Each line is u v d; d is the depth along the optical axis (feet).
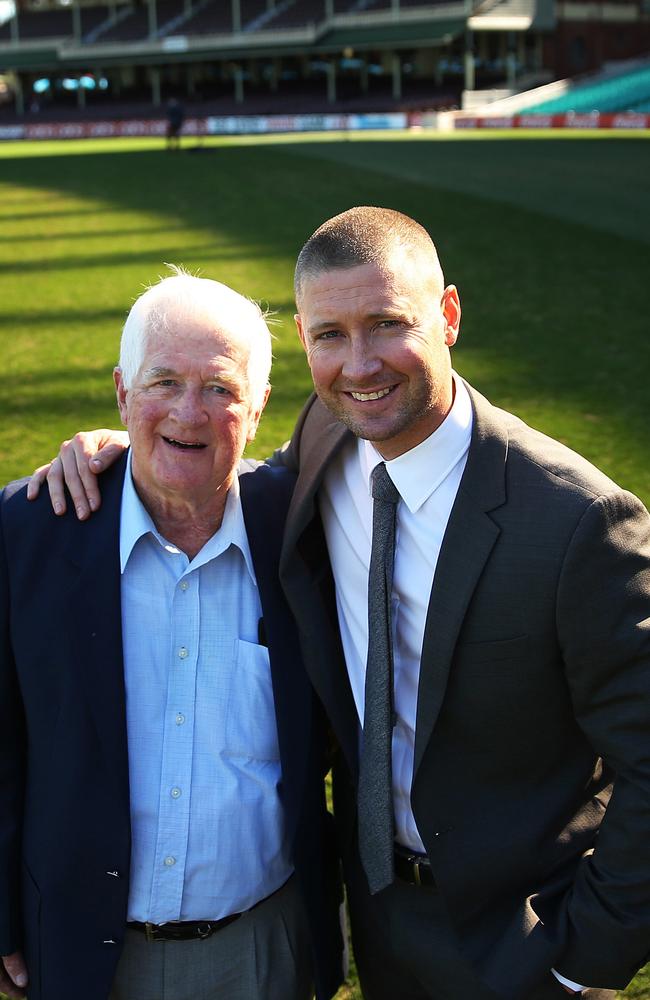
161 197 68.64
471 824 6.95
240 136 151.33
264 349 7.13
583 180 70.74
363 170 79.66
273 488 7.80
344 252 6.25
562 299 37.81
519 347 31.14
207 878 7.04
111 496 7.25
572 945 6.81
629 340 31.86
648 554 6.42
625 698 6.43
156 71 213.25
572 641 6.36
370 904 7.78
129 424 7.00
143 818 6.98
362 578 7.21
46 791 7.00
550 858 7.02
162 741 7.00
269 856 7.33
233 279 41.63
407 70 199.31
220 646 7.13
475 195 63.98
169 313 6.80
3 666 7.10
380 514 6.84
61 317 35.99
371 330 6.32
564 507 6.33
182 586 7.09
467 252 46.98
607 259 44.73
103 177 81.61
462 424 6.70
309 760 7.41
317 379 6.59
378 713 6.91
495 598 6.43
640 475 20.04
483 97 184.24
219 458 6.93
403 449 6.68
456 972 7.29
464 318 35.09
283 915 7.63
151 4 221.05
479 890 7.00
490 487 6.52
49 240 52.85
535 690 6.59
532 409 24.89
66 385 27.48
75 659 6.91
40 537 7.17
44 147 133.90
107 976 6.93
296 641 7.32
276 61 210.38
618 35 199.72
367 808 7.17
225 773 7.06
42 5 253.85
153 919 7.06
